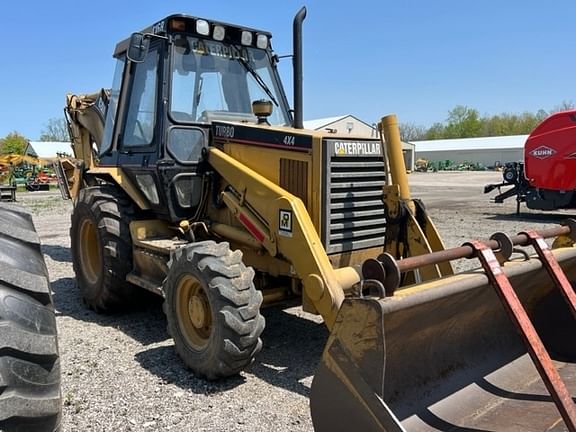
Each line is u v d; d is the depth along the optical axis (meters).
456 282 2.66
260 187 4.27
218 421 3.32
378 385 2.20
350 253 4.33
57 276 7.53
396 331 2.57
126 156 5.46
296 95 4.82
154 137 4.93
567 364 3.43
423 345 2.90
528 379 3.26
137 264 5.26
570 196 13.39
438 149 74.56
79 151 8.38
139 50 4.68
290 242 3.92
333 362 2.33
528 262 3.13
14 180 32.12
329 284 3.63
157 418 3.36
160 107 4.84
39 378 1.92
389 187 4.04
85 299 5.82
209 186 4.96
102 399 3.61
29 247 2.17
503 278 2.75
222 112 5.17
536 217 14.34
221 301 3.72
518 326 2.62
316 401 2.39
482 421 2.79
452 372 3.06
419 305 2.44
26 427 1.86
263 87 5.49
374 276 2.42
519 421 2.75
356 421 2.27
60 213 16.73
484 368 3.22
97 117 7.79
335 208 4.17
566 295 3.08
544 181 13.74
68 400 3.57
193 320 4.00
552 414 2.79
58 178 9.45
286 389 3.80
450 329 3.03
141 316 5.61
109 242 5.30
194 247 4.03
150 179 5.08
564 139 13.31
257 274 4.57
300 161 4.22
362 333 2.25
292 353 4.49
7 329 1.86
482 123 92.94
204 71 5.09
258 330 3.78
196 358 3.94
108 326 5.27
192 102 4.99
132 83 5.50
